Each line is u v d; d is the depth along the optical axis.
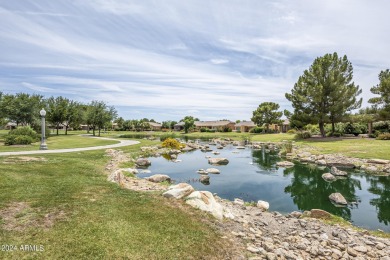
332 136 43.19
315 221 8.95
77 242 5.16
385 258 5.99
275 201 12.52
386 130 40.00
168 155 28.75
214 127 102.69
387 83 34.25
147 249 5.18
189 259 5.03
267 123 74.50
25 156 16.61
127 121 109.44
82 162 16.23
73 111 59.00
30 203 7.14
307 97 41.19
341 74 39.97
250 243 6.20
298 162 23.69
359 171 18.92
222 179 16.97
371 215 10.59
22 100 43.12
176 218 6.86
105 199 7.98
